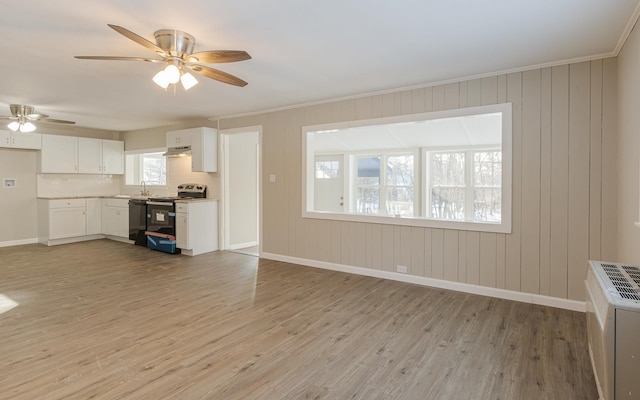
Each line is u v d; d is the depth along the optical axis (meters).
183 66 2.79
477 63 3.31
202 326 2.94
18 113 5.05
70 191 7.07
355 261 4.62
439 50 3.00
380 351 2.54
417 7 2.28
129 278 4.33
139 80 3.84
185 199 5.80
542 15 2.38
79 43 2.84
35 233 6.66
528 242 3.49
